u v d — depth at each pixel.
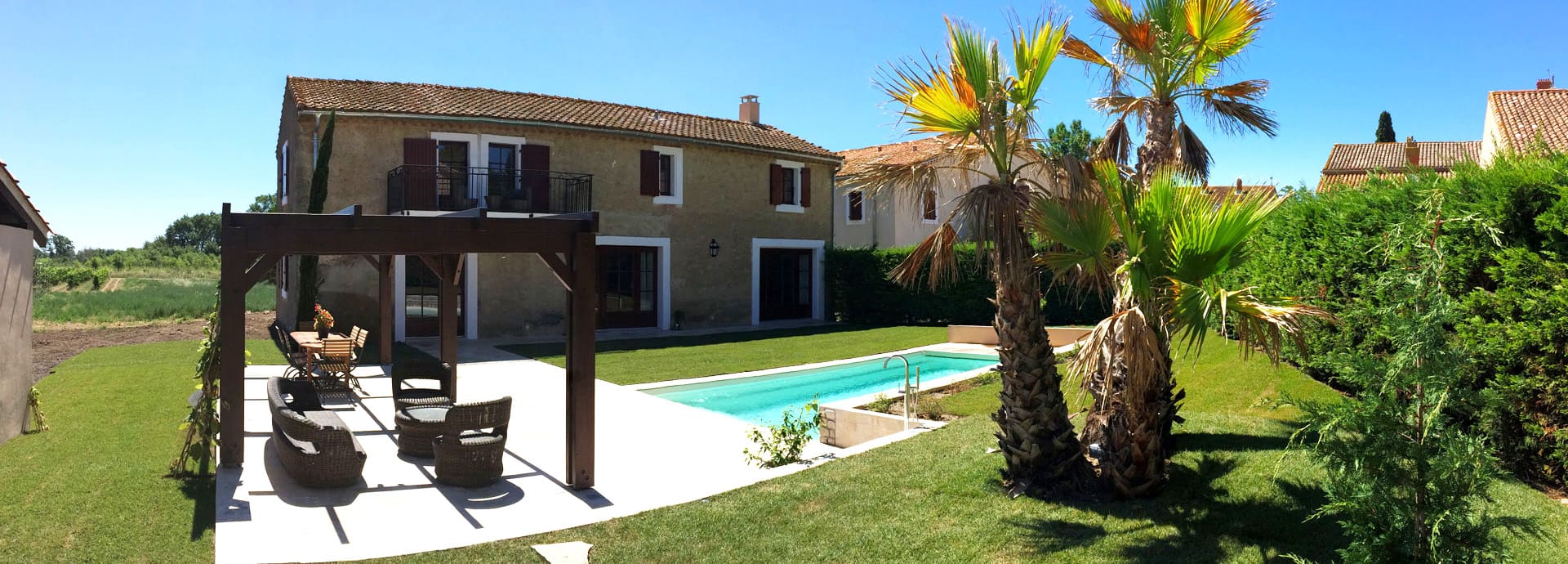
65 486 6.70
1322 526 5.23
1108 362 5.87
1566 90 18.53
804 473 7.17
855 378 15.59
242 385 7.21
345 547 5.40
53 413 9.89
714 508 6.22
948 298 23.69
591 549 5.40
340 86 19.58
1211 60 7.95
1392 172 8.84
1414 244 3.69
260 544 5.42
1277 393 8.75
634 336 20.97
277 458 7.71
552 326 20.75
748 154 24.25
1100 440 6.64
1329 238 8.73
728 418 10.23
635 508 6.25
